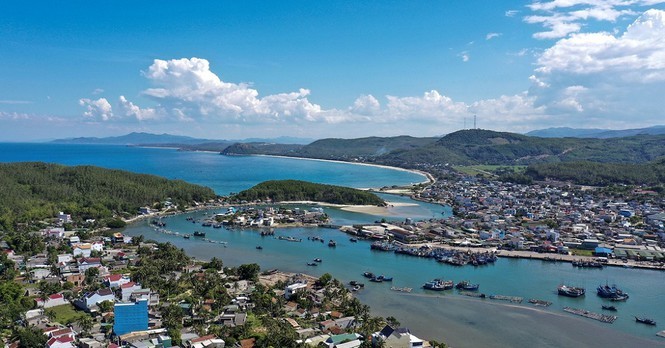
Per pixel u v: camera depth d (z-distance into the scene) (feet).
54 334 588.91
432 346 596.70
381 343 575.79
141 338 595.47
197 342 574.56
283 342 571.28
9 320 638.94
